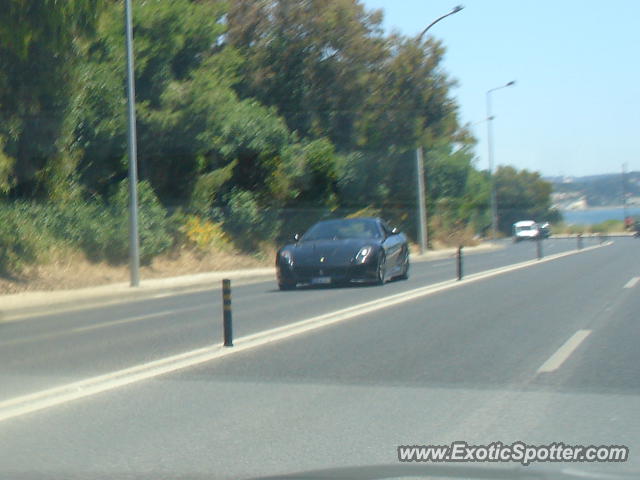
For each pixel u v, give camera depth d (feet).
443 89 150.10
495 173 331.57
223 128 102.53
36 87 73.97
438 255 145.69
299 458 22.52
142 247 91.25
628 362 35.32
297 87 142.31
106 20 82.38
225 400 29.30
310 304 58.18
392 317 49.88
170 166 104.94
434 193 171.01
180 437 24.73
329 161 131.85
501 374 33.06
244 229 114.73
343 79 141.49
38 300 65.16
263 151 115.75
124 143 90.33
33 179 82.48
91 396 30.19
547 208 337.11
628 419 26.16
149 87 96.94
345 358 36.88
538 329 44.57
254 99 134.62
